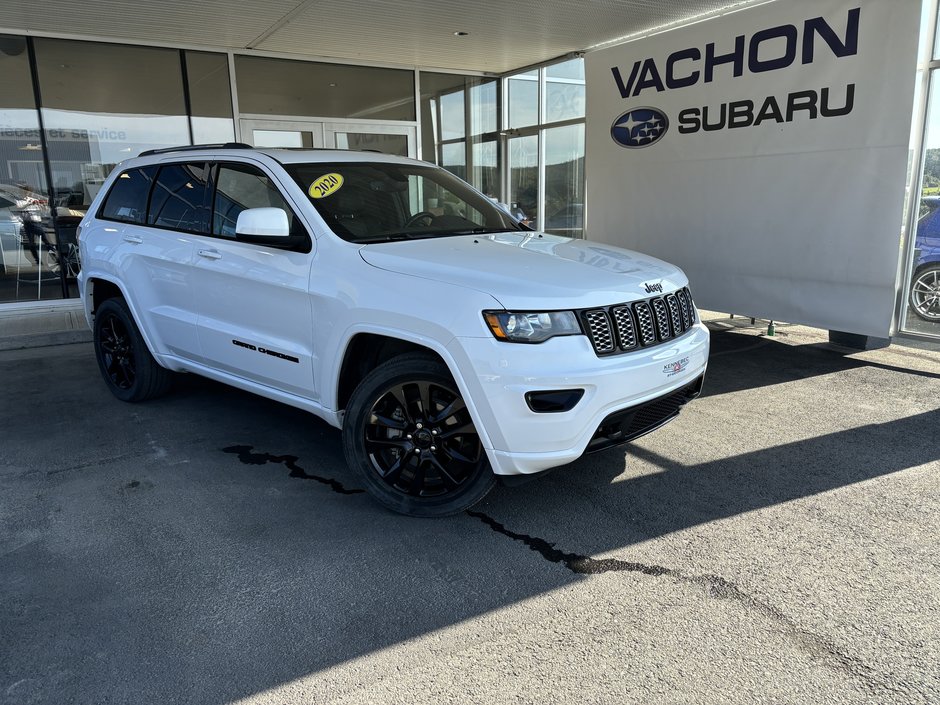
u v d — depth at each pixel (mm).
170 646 2455
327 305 3438
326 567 2959
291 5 7062
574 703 2162
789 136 6691
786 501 3537
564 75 9648
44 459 4184
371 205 4008
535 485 3758
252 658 2395
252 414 5004
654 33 8125
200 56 8891
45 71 8117
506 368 2857
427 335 3033
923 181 6359
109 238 5031
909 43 5695
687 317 3658
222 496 3652
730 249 7465
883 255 6145
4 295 8281
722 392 5441
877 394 5309
